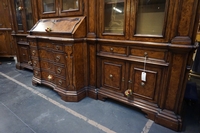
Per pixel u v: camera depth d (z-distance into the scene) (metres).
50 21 2.08
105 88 1.89
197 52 2.69
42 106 1.79
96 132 1.37
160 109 1.48
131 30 1.48
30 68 2.98
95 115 1.63
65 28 1.78
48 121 1.52
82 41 1.81
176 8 1.17
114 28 1.66
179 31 1.19
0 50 3.73
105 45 1.73
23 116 1.59
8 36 3.67
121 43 1.57
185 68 1.25
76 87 1.88
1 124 1.46
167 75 1.35
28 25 2.76
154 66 1.42
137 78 1.58
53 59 1.98
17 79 2.67
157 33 1.37
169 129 1.41
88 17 1.74
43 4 2.16
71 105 1.82
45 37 1.94
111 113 1.67
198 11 1.10
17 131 1.37
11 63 3.74
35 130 1.38
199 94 2.11
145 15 1.41
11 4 2.81
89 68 1.94
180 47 1.19
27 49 2.93
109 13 1.65
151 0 1.36
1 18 3.51
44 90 2.24
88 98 2.00
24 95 2.07
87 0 1.67
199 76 2.71
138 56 1.51
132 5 1.42
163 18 1.32
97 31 1.74
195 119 1.57
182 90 1.32
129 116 1.61
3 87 2.32
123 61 1.63
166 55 1.33
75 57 1.77
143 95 1.58
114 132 1.37
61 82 1.96
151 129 1.41
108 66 1.78
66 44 1.71
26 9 2.67
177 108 1.38
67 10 1.89
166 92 1.40
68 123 1.49
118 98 1.76
